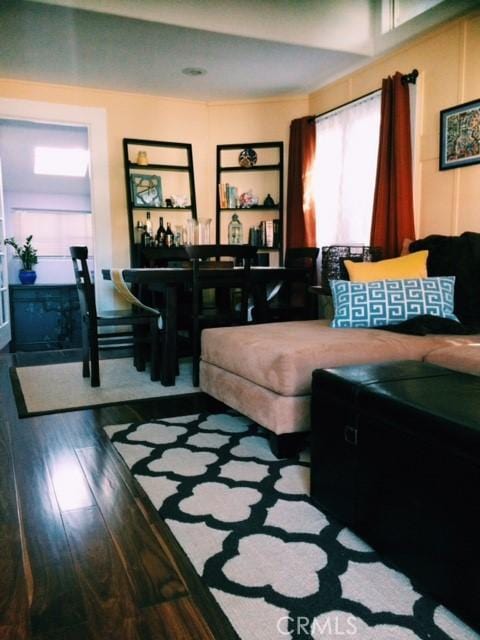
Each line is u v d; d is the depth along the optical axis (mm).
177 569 1305
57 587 1233
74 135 5262
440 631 1078
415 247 3057
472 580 1055
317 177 4531
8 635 1074
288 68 4008
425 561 1179
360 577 1269
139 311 3805
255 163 4816
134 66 3932
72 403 2863
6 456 2090
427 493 1162
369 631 1079
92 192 4559
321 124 4438
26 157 5566
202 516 1580
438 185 3389
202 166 4895
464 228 3219
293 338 2238
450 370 1595
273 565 1321
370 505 1368
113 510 1624
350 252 3672
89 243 6496
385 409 1285
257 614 1136
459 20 3168
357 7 3293
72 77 4164
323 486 1596
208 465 1979
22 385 3295
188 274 3248
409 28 3387
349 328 2570
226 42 3492
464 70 3158
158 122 4703
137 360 3754
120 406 2816
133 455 2086
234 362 2320
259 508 1633
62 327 5152
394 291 2600
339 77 4219
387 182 3633
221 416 2631
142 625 1103
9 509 1634
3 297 4820
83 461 2029
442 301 2574
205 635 1072
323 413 1565
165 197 4828
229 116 4848
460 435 1063
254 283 3775
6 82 4191
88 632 1083
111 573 1290
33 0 2906
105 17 3107
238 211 4996
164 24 3203
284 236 4879
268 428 2037
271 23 3426
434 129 3398
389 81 3564
